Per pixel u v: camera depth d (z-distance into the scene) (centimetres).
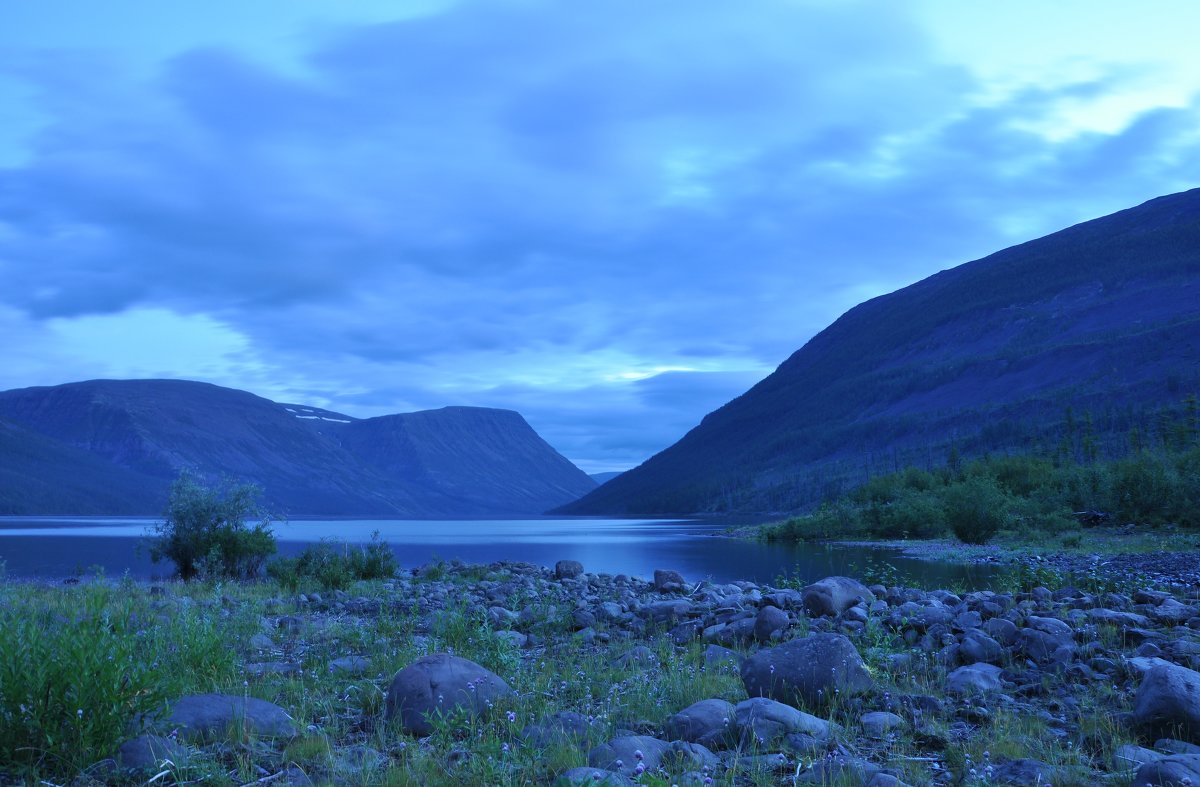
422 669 771
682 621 1387
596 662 1038
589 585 2231
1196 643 959
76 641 606
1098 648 959
